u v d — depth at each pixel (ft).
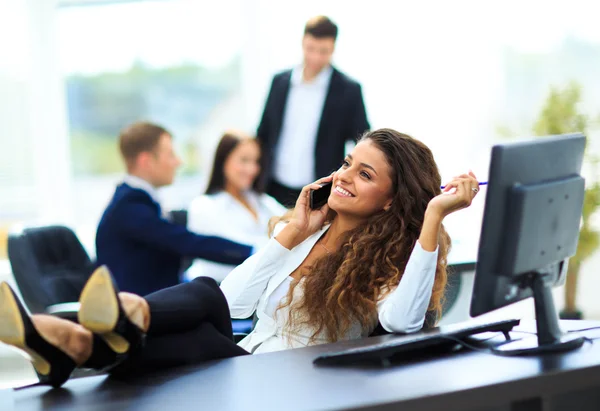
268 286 7.92
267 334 7.79
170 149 11.98
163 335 6.37
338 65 16.51
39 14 17.19
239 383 5.74
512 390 5.48
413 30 16.29
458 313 12.90
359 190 7.62
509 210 5.97
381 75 16.46
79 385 6.00
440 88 16.35
